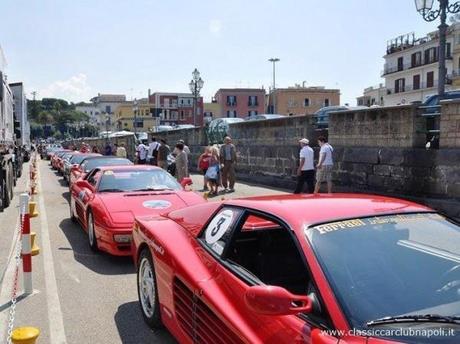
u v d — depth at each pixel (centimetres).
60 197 1557
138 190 828
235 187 1714
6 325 473
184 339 361
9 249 797
